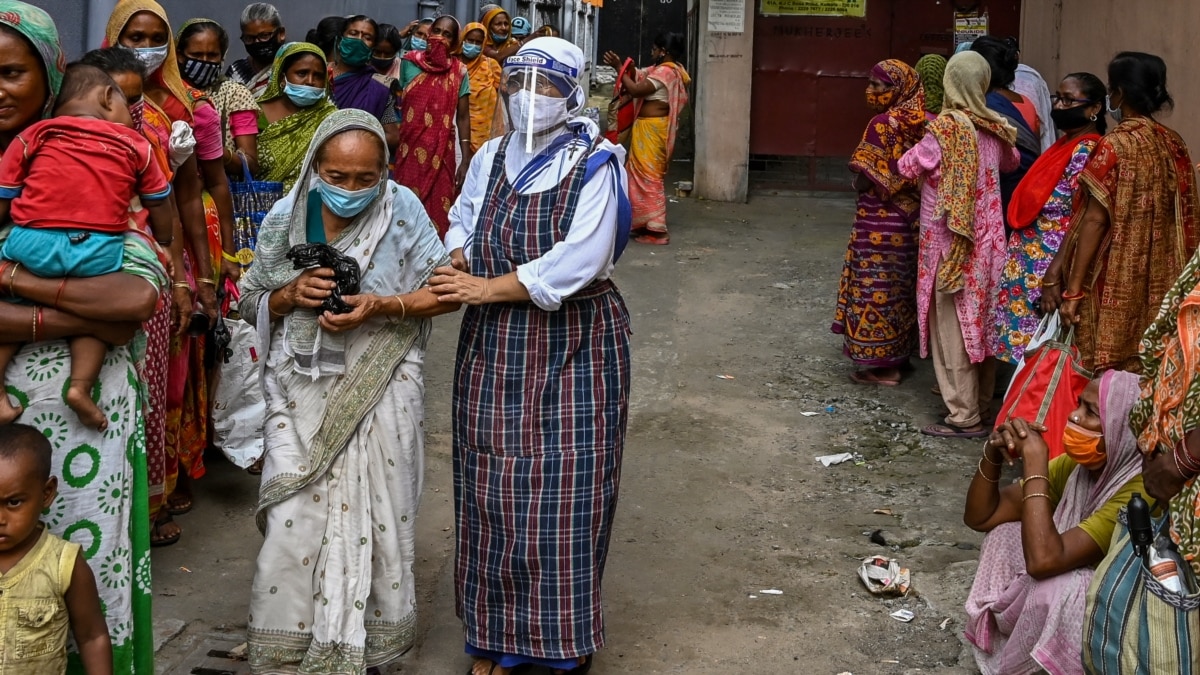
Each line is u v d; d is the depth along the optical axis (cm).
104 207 267
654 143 975
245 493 491
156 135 394
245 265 495
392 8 1082
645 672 371
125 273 273
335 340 332
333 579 332
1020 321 564
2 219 268
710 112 1167
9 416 268
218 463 519
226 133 493
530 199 339
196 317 423
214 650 371
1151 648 294
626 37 2573
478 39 939
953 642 391
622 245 346
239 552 441
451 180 821
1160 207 480
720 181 1178
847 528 483
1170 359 295
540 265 330
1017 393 397
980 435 589
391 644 345
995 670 355
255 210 500
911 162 563
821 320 787
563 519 341
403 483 342
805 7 1169
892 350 652
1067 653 319
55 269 263
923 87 645
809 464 552
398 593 344
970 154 556
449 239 368
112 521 283
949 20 1159
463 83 820
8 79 266
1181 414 288
